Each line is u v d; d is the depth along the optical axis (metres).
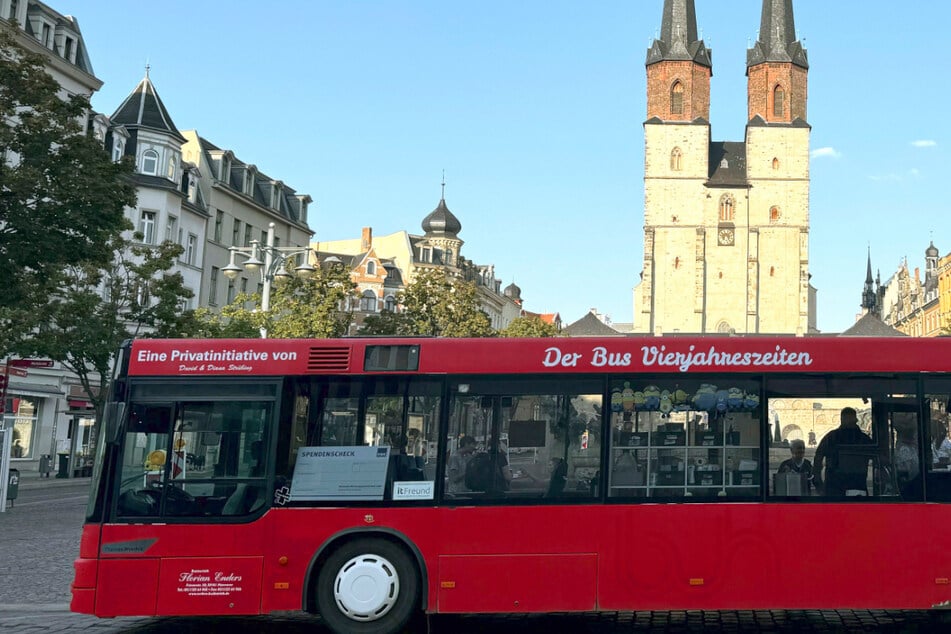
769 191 97.31
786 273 96.88
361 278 93.50
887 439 9.79
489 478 9.68
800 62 98.44
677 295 97.56
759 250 97.31
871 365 9.86
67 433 44.94
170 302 35.56
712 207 97.81
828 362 9.86
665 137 98.50
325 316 41.66
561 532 9.59
